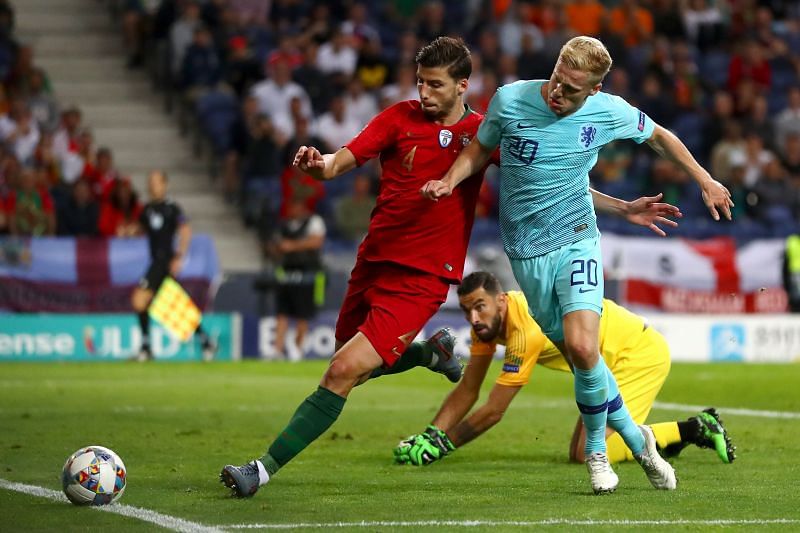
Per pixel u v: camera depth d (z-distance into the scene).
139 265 52.06
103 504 17.27
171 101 64.94
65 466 17.34
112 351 50.88
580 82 17.61
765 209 60.50
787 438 26.22
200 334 50.47
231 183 60.41
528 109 18.14
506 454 23.81
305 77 62.56
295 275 50.88
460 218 18.77
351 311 19.31
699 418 22.03
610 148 61.78
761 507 17.36
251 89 61.88
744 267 56.31
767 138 65.31
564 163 18.22
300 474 20.86
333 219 58.09
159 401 33.97
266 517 16.36
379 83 63.84
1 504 17.33
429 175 18.62
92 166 56.03
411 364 21.02
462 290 21.77
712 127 64.12
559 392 37.47
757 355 54.12
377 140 18.67
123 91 65.69
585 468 21.80
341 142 60.59
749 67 69.88
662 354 23.02
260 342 52.25
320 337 52.22
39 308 51.00
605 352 22.72
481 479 20.31
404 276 18.56
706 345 53.78
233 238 59.53
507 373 22.05
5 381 39.94
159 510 16.88
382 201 18.83
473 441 25.80
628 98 65.06
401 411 32.16
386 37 68.75
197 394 36.06
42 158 55.59
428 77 18.47
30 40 66.81
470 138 18.75
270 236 56.19
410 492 18.77
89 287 51.50
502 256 52.78
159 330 51.09
